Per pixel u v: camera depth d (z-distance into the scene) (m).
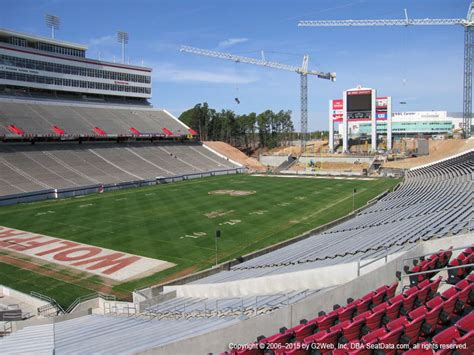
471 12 127.75
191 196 68.12
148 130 107.94
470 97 125.50
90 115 102.62
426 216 34.25
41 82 97.50
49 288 30.62
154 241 41.78
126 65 116.62
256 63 159.25
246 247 39.69
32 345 18.08
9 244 41.28
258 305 18.66
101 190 73.94
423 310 13.95
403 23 141.12
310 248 32.06
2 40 93.75
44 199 66.25
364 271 20.45
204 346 14.28
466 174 56.12
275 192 72.06
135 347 15.38
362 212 49.38
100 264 35.41
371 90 124.19
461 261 19.00
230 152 120.38
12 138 80.50
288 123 173.75
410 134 188.75
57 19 103.25
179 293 27.06
